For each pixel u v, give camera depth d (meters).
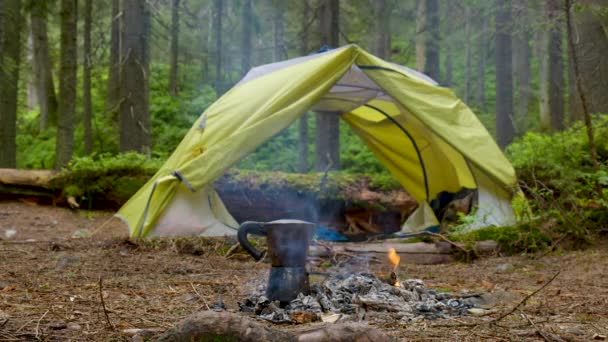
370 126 11.86
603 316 4.07
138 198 9.48
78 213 12.02
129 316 3.82
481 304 4.45
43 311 3.92
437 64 16.28
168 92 22.75
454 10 19.20
